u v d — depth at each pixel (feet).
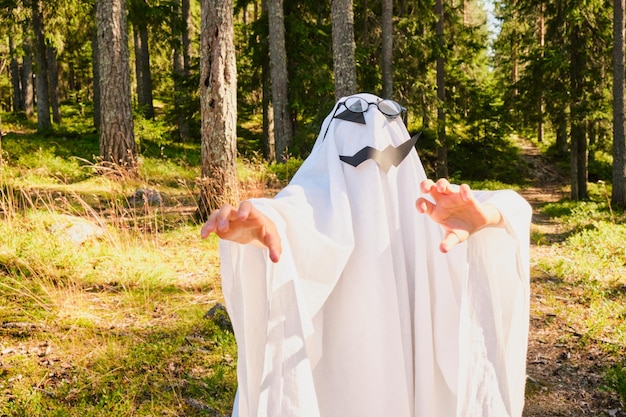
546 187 97.04
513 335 6.08
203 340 15.53
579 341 17.44
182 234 27.73
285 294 5.31
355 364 6.14
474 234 5.83
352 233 5.99
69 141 63.31
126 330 15.97
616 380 14.34
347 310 6.16
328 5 73.00
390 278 6.16
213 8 30.78
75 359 13.96
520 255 5.66
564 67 68.59
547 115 72.64
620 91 56.85
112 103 44.37
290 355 5.26
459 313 6.33
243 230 4.84
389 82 66.03
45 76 81.66
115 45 44.27
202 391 12.69
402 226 6.51
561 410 13.16
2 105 139.85
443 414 6.39
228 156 31.42
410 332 6.27
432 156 90.58
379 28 79.20
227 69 31.12
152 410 11.85
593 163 101.30
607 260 28.99
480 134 107.04
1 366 13.43
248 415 5.60
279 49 62.90
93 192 36.70
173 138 80.02
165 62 117.70
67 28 81.05
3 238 21.72
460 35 94.38
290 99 64.49
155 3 66.33
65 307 17.07
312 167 6.79
